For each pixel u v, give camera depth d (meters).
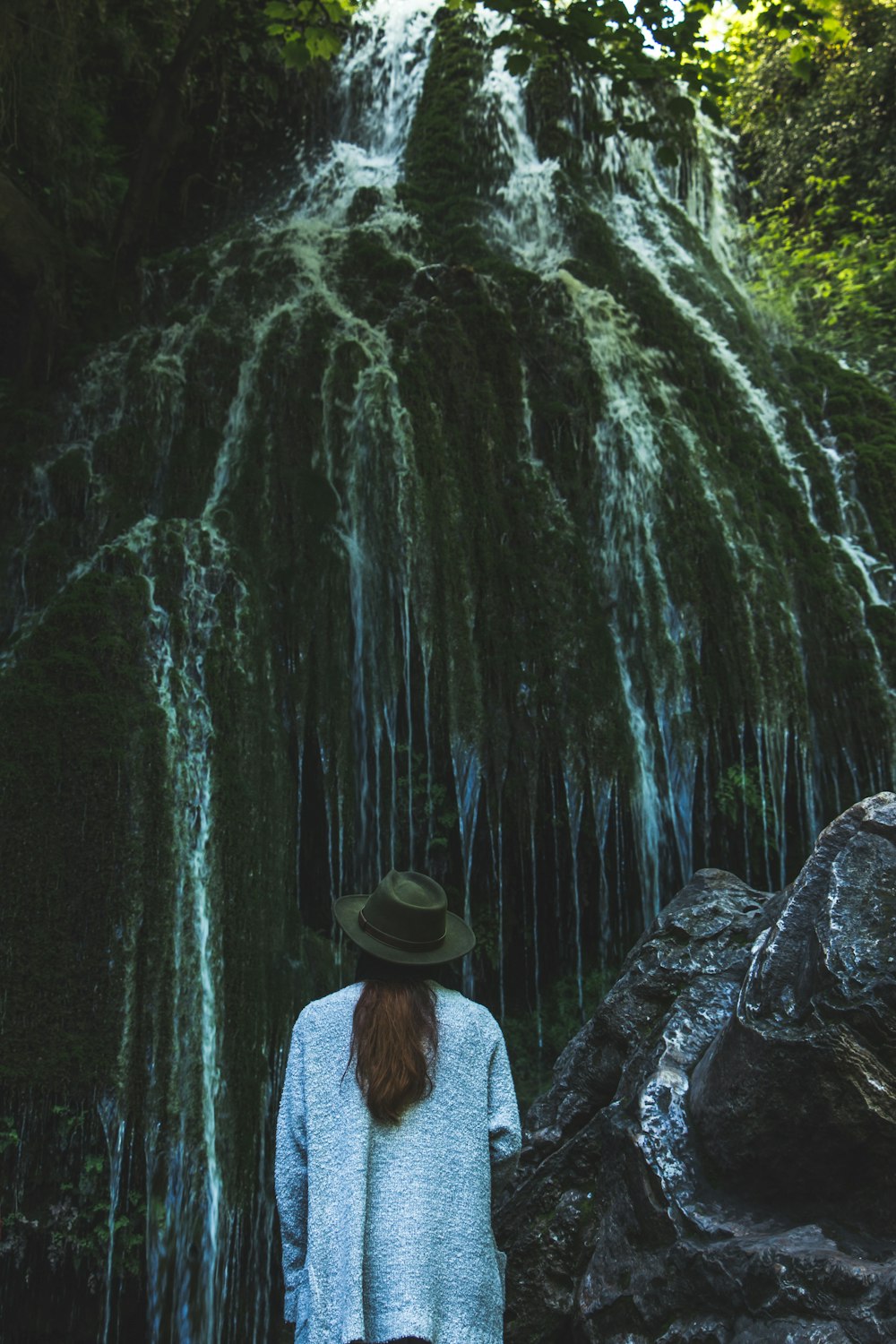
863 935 2.61
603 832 6.58
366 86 11.36
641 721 6.91
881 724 7.21
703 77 8.02
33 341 7.75
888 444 8.79
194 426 7.29
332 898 6.31
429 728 6.62
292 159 11.00
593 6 7.63
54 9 8.34
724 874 3.93
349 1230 2.30
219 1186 5.11
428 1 11.53
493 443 7.39
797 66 8.55
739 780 6.95
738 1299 2.54
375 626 6.76
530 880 6.69
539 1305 3.14
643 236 10.10
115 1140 4.93
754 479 8.07
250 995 5.48
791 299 11.05
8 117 8.46
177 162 10.69
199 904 5.46
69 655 5.71
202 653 6.10
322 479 7.05
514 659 6.73
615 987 3.70
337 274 8.40
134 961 5.18
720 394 8.62
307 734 6.42
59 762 5.41
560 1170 3.34
